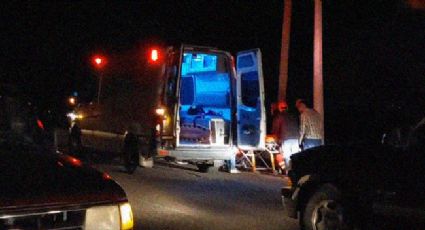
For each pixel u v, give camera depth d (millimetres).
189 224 9031
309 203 7875
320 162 7777
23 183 4090
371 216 7145
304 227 7977
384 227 7051
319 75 16891
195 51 13875
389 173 6973
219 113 14727
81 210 4109
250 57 14648
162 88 13953
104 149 16516
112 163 16969
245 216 9734
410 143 6898
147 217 9453
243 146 14703
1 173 4195
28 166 4418
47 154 4895
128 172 14789
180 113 14328
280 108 15102
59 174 4367
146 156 14398
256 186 13078
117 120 15672
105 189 4320
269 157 16859
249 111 14750
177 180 13734
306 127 13945
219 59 14539
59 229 3998
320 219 7770
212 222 9219
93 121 17141
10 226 3844
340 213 7496
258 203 10938
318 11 16938
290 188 8203
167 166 16578
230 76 14547
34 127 5961
